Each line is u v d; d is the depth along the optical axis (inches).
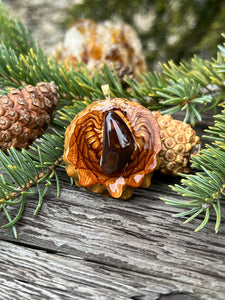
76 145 5.2
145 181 5.4
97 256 4.9
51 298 4.4
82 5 11.7
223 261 4.8
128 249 5.0
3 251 5.0
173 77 6.7
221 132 5.7
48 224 5.3
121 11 11.5
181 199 5.7
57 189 5.7
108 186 5.3
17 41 8.3
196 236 5.1
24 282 4.6
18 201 5.2
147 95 6.8
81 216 5.4
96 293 4.5
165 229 5.2
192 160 5.7
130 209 5.5
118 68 8.0
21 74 6.9
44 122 6.1
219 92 6.8
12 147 5.5
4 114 5.8
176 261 4.8
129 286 4.5
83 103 6.3
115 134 4.9
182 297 4.4
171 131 5.6
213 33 10.0
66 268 4.8
